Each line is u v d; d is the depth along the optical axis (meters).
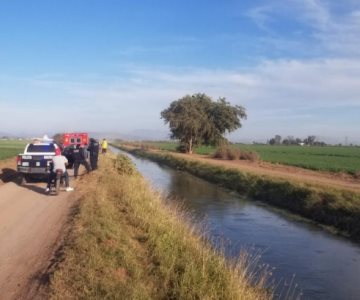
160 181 39.06
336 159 64.00
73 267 8.96
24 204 17.44
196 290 8.35
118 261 9.57
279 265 13.80
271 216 22.56
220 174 38.72
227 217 21.97
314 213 22.11
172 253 10.34
